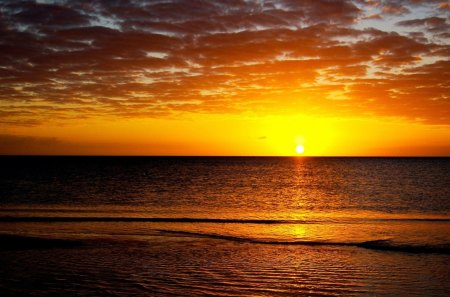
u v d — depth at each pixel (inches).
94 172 3479.3
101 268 611.5
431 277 577.3
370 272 600.4
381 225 1029.2
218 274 582.9
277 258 682.2
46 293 496.4
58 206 1387.8
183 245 786.8
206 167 4901.6
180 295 493.4
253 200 1633.9
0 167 4392.2
